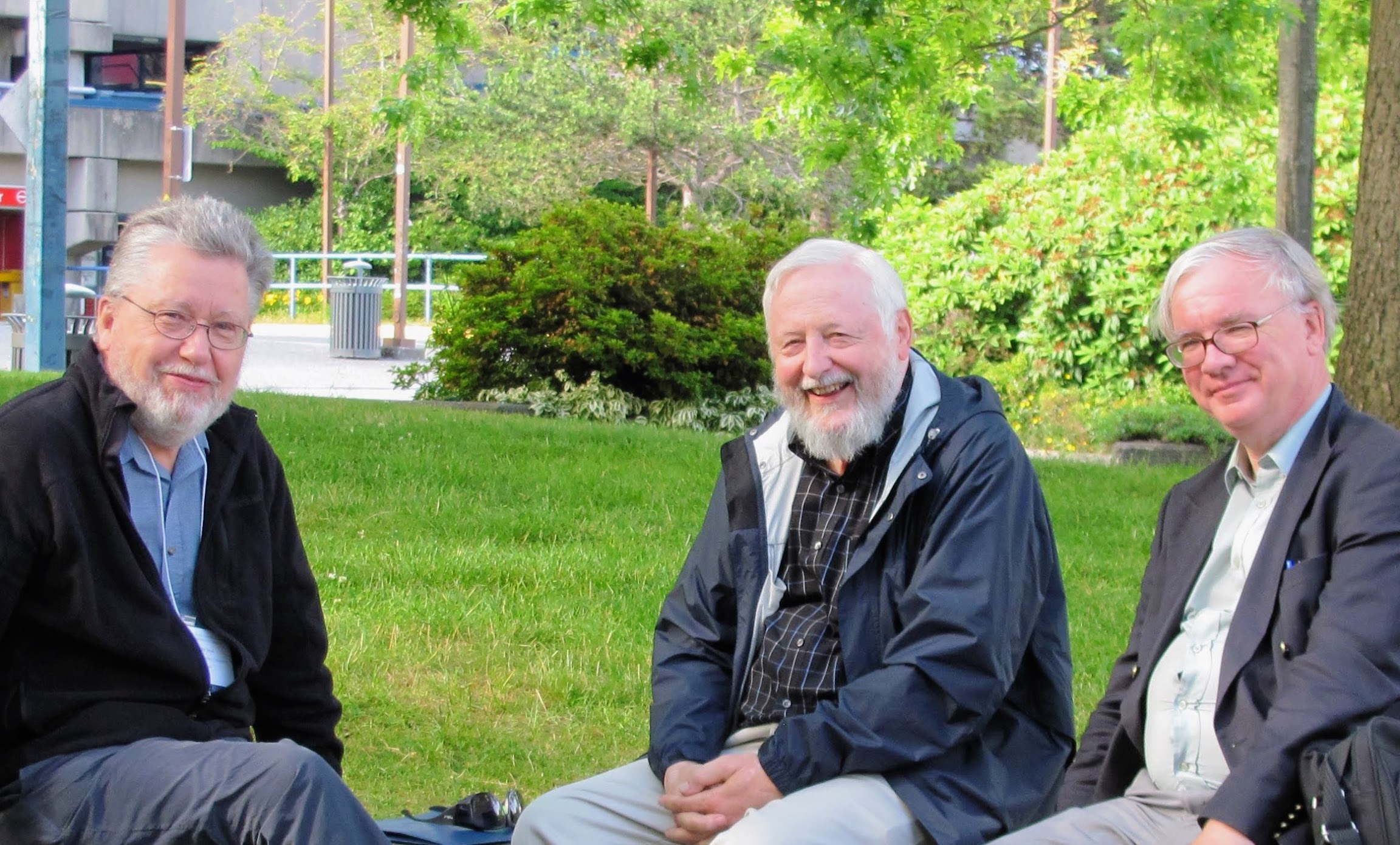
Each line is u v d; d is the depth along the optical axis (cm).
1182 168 1476
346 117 3544
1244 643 293
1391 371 745
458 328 1349
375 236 3853
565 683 536
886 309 335
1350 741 251
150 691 305
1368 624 273
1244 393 302
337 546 717
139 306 305
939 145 1240
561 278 1310
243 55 3834
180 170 1836
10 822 289
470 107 3234
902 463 329
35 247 1429
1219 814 266
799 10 949
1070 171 1575
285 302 3325
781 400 346
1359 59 1284
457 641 582
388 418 1045
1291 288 302
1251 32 1016
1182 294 309
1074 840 301
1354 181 1434
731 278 1359
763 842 299
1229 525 314
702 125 3030
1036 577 327
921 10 1109
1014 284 1537
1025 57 3559
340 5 3662
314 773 280
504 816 363
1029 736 330
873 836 306
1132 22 1041
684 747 337
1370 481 286
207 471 324
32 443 295
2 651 300
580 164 3272
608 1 1021
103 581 301
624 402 1309
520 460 939
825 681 331
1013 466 326
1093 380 1507
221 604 322
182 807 282
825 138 1100
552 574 682
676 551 738
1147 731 315
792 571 344
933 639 312
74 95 3619
